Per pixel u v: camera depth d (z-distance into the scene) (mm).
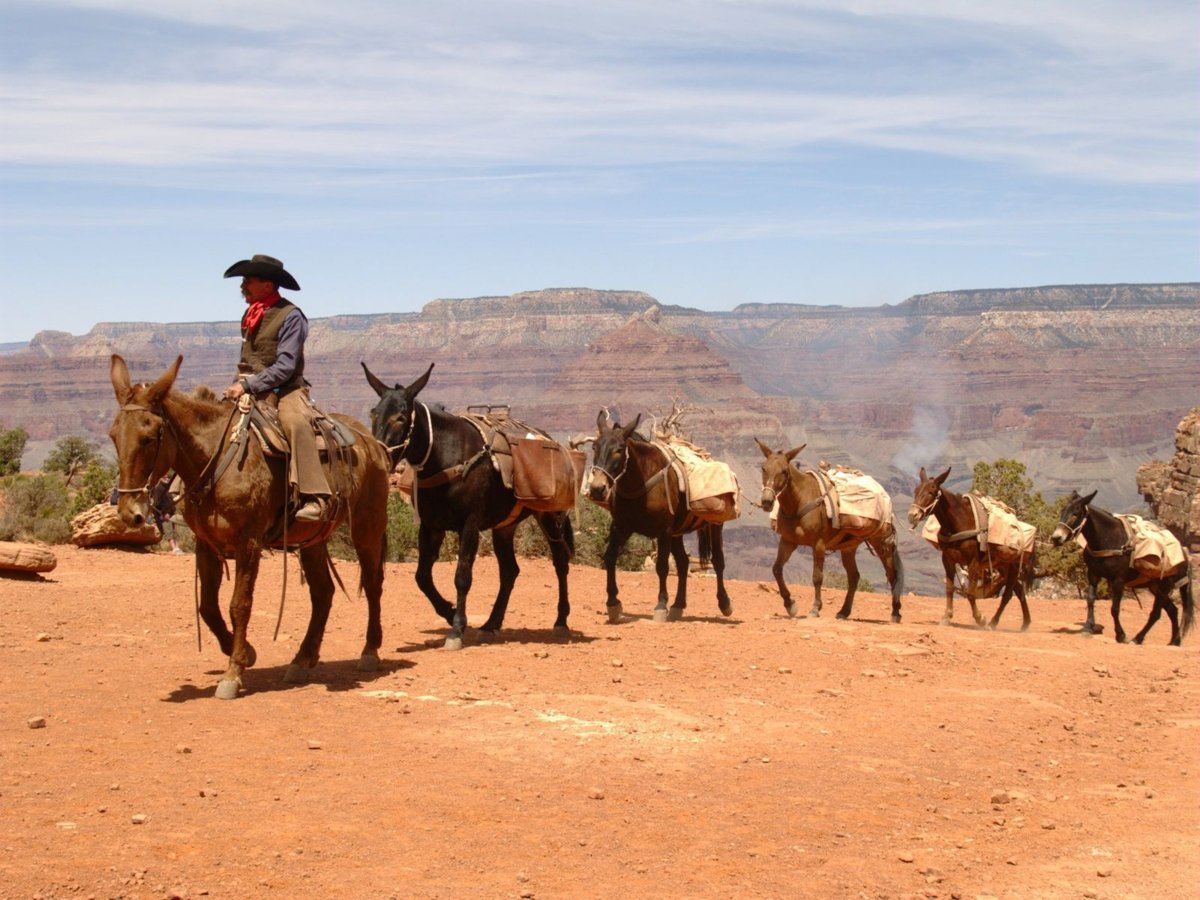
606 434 16109
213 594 10898
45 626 14609
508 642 14305
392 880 6258
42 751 8398
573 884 6387
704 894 6371
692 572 28594
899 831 7727
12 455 58812
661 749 9406
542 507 14242
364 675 11766
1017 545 19656
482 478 13711
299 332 11211
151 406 10000
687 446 17875
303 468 10836
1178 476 52469
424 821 7234
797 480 18453
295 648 13531
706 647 14641
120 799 7289
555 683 11711
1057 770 9766
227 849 6520
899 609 19625
